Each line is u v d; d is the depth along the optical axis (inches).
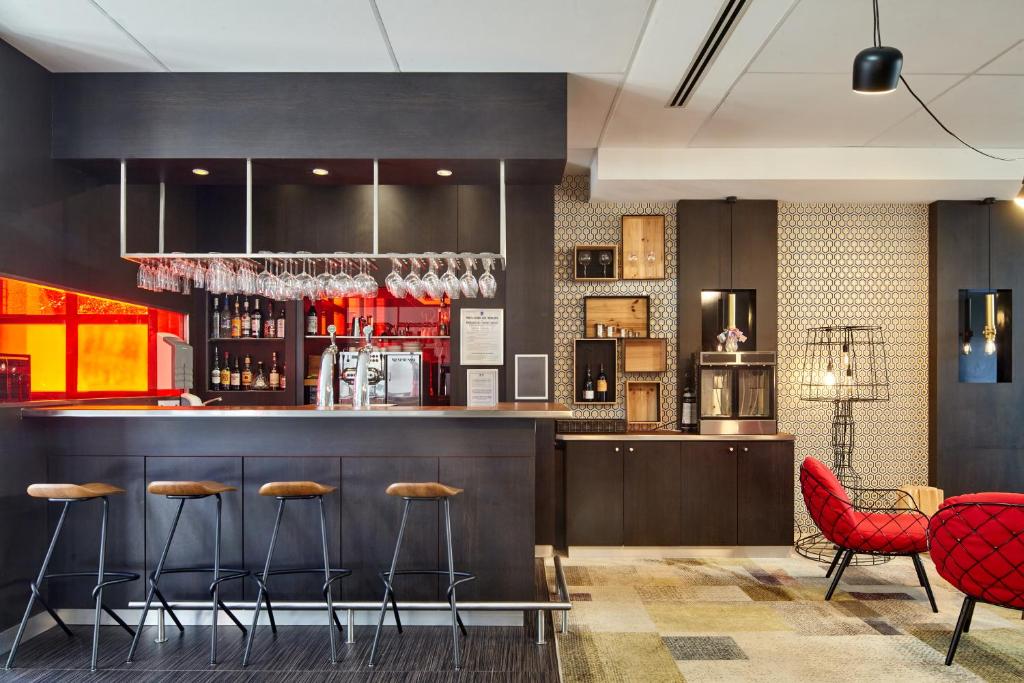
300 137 164.1
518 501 158.7
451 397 234.7
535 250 235.3
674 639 151.3
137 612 159.6
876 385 254.8
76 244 171.9
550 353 234.1
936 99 181.9
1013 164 222.7
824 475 178.7
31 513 155.1
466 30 143.7
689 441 227.1
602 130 207.2
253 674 133.0
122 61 157.9
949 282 247.8
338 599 158.1
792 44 150.3
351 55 155.5
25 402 157.2
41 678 131.3
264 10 134.7
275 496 146.8
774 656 141.6
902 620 162.7
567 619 157.0
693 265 247.6
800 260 257.3
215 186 235.5
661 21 139.9
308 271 234.2
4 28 141.0
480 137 164.2
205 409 156.9
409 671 134.3
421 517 158.7
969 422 246.2
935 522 134.6
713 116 194.7
